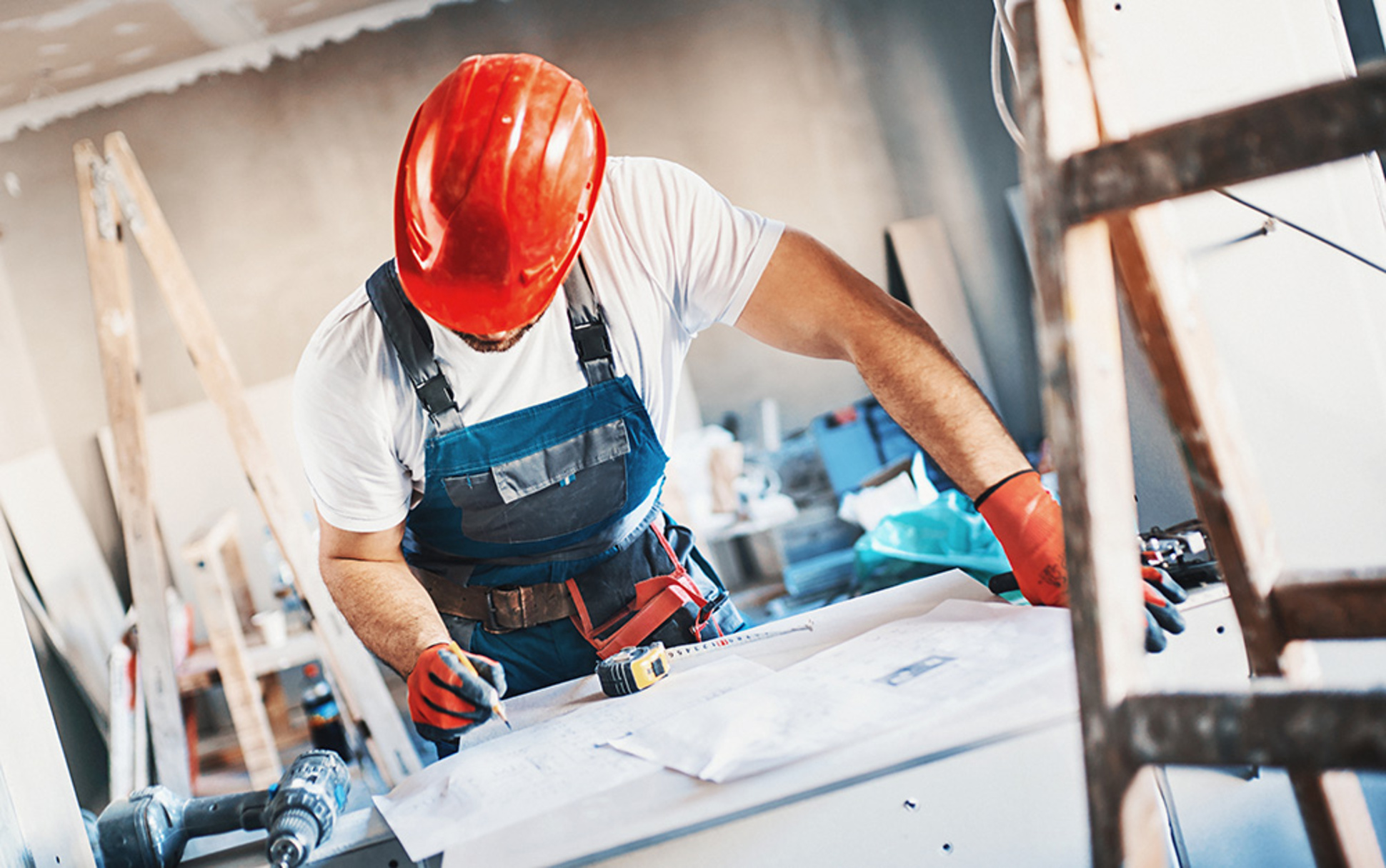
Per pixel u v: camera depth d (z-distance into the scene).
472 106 1.24
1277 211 1.24
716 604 1.66
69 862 1.09
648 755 0.96
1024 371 5.42
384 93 5.12
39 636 4.21
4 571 1.11
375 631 1.37
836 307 1.37
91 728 4.27
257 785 3.47
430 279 1.25
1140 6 1.23
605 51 5.29
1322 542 1.26
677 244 1.45
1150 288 0.79
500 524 1.50
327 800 1.08
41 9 4.46
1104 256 0.69
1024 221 5.39
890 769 0.89
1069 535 0.66
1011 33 1.18
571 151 1.27
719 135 5.36
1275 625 0.83
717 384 5.42
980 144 5.45
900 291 5.45
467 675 1.11
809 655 1.16
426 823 0.95
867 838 0.89
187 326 3.25
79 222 4.95
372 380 1.40
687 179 1.47
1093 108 0.74
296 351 5.11
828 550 4.75
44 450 4.70
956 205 5.45
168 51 4.92
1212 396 0.83
